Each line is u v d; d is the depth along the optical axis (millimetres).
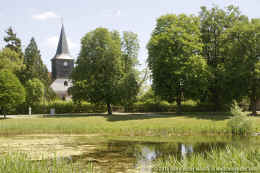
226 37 40875
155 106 56406
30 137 23312
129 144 19859
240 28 38875
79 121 32188
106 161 14258
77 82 43562
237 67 37938
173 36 39344
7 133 25594
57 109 56125
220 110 44625
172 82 38594
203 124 28297
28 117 41906
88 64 44438
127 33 49094
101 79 44062
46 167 12008
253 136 23828
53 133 25891
